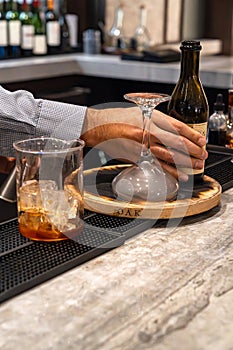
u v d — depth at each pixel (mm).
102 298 715
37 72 2969
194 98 1107
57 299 711
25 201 869
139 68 3070
